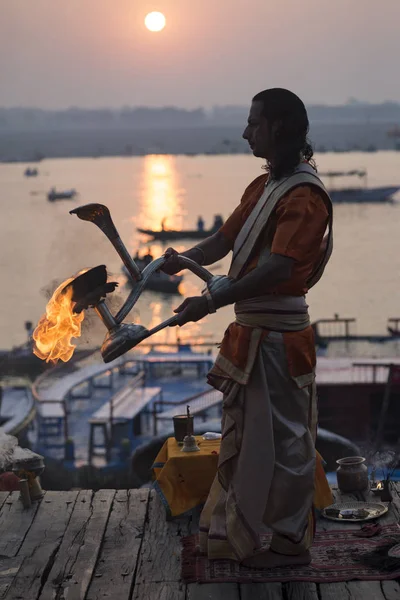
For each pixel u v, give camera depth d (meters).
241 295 4.16
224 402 4.43
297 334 4.32
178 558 4.68
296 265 4.20
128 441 23.28
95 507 5.50
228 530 4.41
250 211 4.56
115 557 4.71
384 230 104.88
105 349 4.20
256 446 4.30
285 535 4.29
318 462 5.27
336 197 133.62
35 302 67.06
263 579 4.31
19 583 4.39
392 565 4.38
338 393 22.98
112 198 163.62
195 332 48.94
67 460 23.73
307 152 4.34
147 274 4.35
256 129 4.27
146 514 5.36
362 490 5.67
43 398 27.67
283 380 4.32
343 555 4.59
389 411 22.88
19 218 132.12
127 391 27.55
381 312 59.97
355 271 77.19
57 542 4.93
